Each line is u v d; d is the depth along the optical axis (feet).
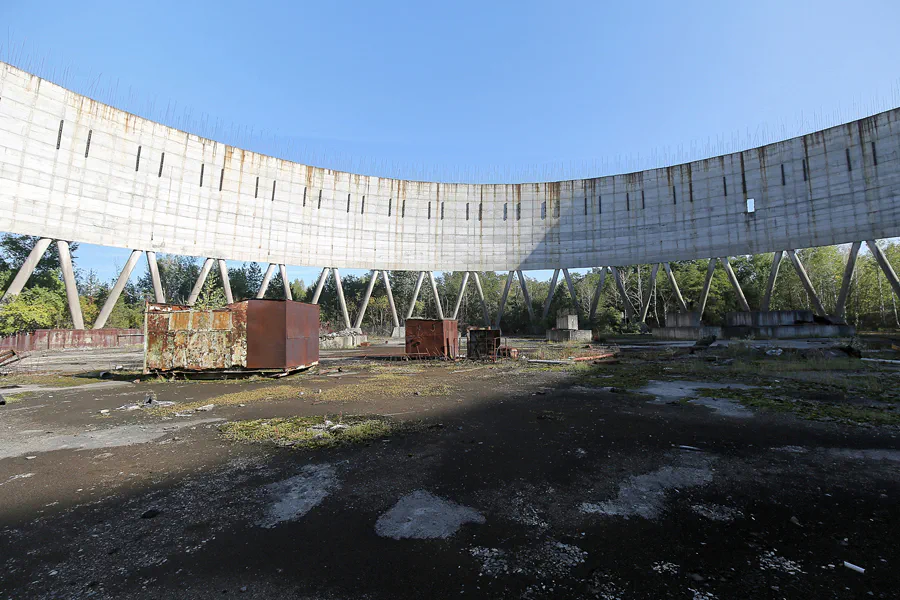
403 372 55.26
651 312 185.26
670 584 9.96
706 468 17.85
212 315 49.88
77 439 23.36
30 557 11.44
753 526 12.79
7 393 39.32
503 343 90.22
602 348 90.99
